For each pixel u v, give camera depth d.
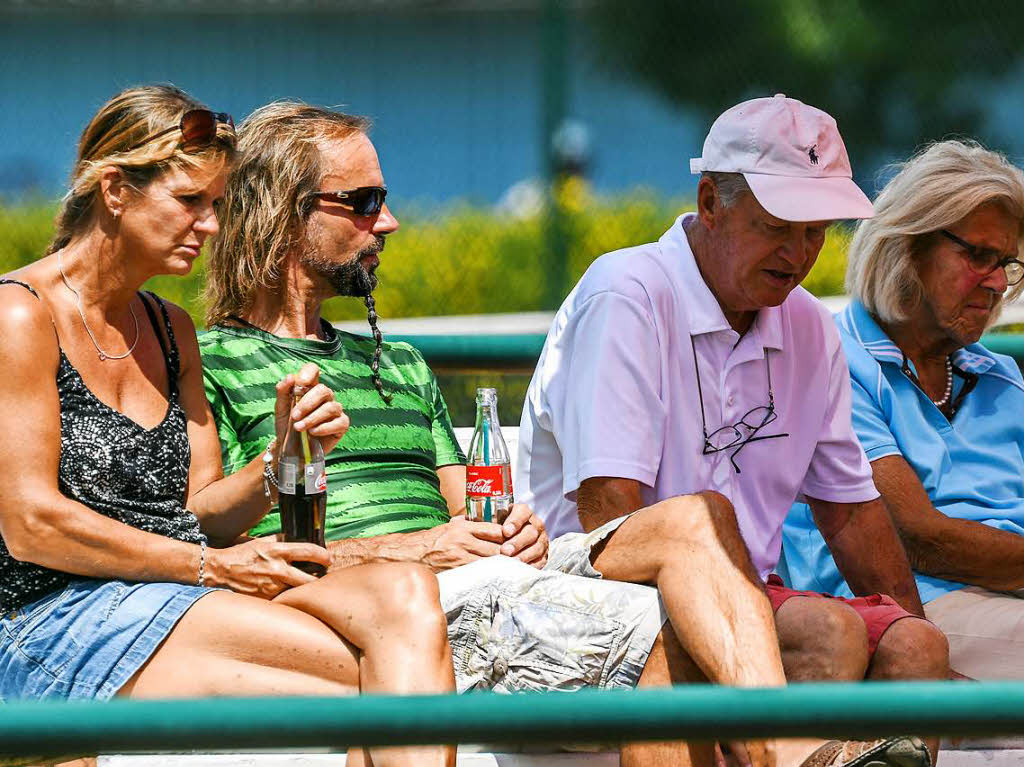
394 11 41.88
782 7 39.81
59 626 9.47
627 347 10.77
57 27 36.31
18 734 6.70
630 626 9.73
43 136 35.00
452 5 44.47
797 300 11.52
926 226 12.08
